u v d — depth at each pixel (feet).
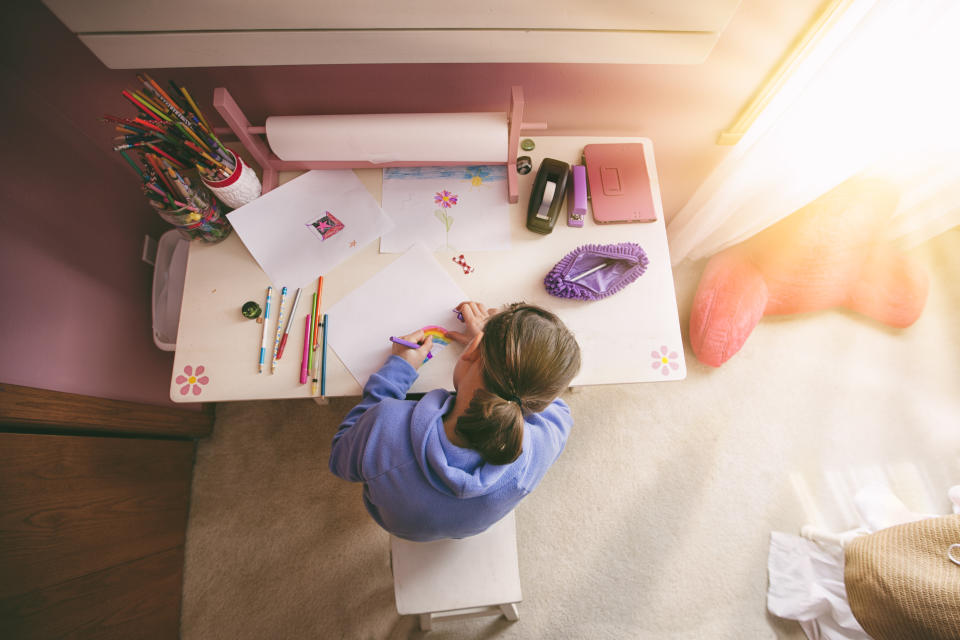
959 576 2.87
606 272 3.13
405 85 3.23
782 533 4.70
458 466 2.12
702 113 3.64
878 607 3.15
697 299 5.23
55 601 3.20
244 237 3.16
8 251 3.16
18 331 3.20
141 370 4.31
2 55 2.97
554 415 2.72
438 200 3.34
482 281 3.16
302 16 2.44
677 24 2.57
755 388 5.23
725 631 4.46
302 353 3.00
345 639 4.40
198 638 4.40
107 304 3.97
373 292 3.12
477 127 2.96
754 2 2.70
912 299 5.06
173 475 4.54
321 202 3.30
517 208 3.33
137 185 4.38
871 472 4.93
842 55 2.78
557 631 4.45
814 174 3.70
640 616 4.50
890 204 4.53
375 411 2.38
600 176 3.33
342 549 4.64
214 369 2.97
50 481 3.26
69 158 3.64
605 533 4.75
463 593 3.11
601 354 3.01
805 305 5.20
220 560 4.61
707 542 4.73
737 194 3.97
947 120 3.39
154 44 2.59
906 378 5.21
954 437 4.98
